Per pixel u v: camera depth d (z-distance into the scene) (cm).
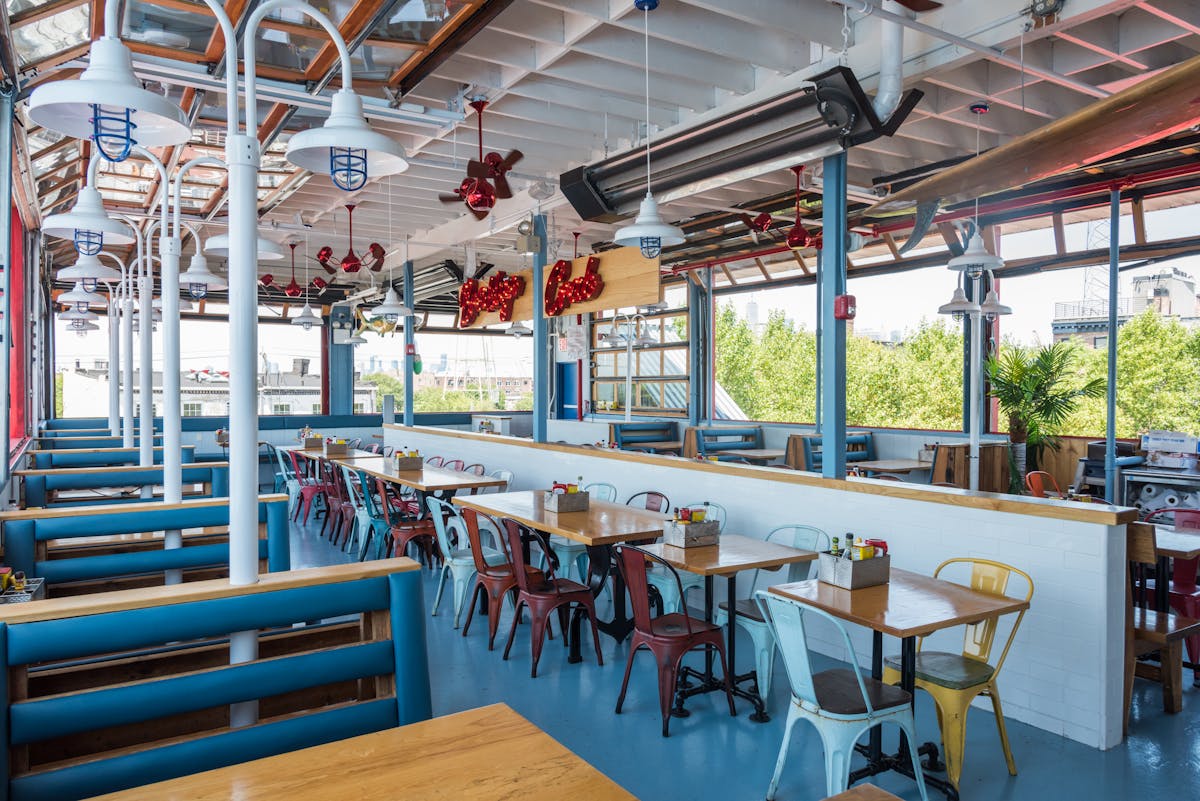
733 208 870
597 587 461
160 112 202
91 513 377
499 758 164
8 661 200
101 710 207
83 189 360
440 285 1266
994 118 618
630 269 691
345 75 239
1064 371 902
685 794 305
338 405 1500
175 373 411
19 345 823
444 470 762
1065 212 756
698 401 1257
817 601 308
